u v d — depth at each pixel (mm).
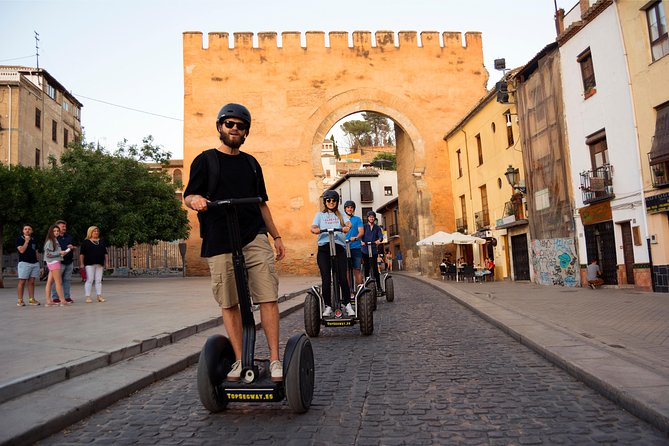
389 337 7152
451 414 3609
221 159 3678
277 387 3494
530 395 4047
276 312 3730
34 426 3197
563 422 3367
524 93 20656
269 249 3752
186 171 28891
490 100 24391
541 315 8680
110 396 4055
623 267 15078
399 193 36719
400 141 35531
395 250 47812
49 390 4082
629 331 6652
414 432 3252
